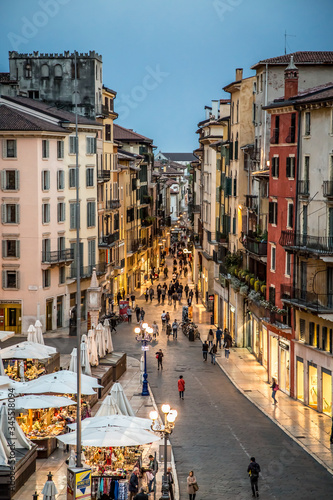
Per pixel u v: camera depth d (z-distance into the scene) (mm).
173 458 34312
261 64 59500
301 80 58938
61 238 72562
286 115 49969
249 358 61156
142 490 26469
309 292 44375
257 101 63625
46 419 35094
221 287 76188
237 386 50688
